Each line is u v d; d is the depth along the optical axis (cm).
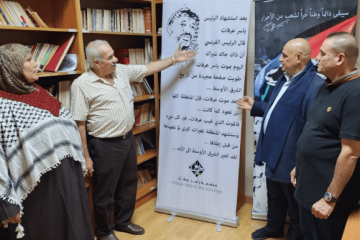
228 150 262
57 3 238
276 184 237
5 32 226
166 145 287
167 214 296
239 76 250
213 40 255
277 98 220
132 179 263
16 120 163
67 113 192
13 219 163
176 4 265
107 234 258
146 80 315
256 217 281
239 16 244
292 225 229
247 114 289
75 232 187
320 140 157
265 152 221
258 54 260
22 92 168
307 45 203
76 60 238
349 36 149
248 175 304
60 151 178
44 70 228
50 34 247
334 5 228
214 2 251
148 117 331
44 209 177
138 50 304
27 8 214
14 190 162
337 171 147
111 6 305
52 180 177
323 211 152
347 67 150
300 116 204
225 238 256
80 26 233
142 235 264
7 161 163
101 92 228
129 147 249
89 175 249
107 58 222
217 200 273
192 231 267
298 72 209
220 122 262
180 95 274
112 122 233
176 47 270
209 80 262
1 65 160
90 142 239
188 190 283
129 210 270
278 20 248
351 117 142
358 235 139
